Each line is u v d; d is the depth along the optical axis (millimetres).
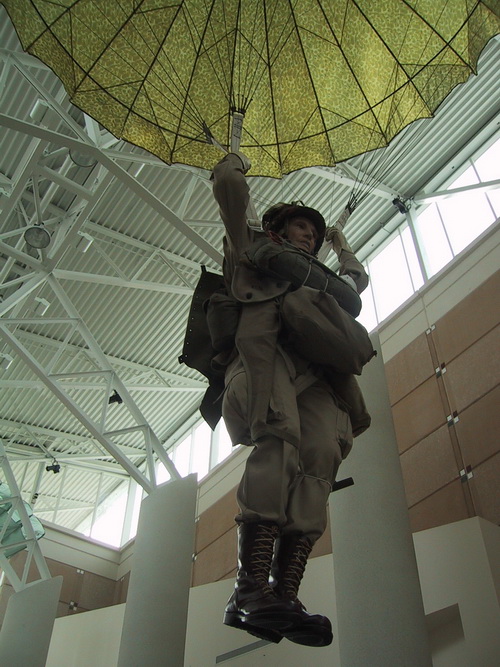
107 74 3365
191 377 19906
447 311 11641
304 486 2072
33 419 20828
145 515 8203
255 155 3557
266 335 2205
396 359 12227
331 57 3631
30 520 16250
